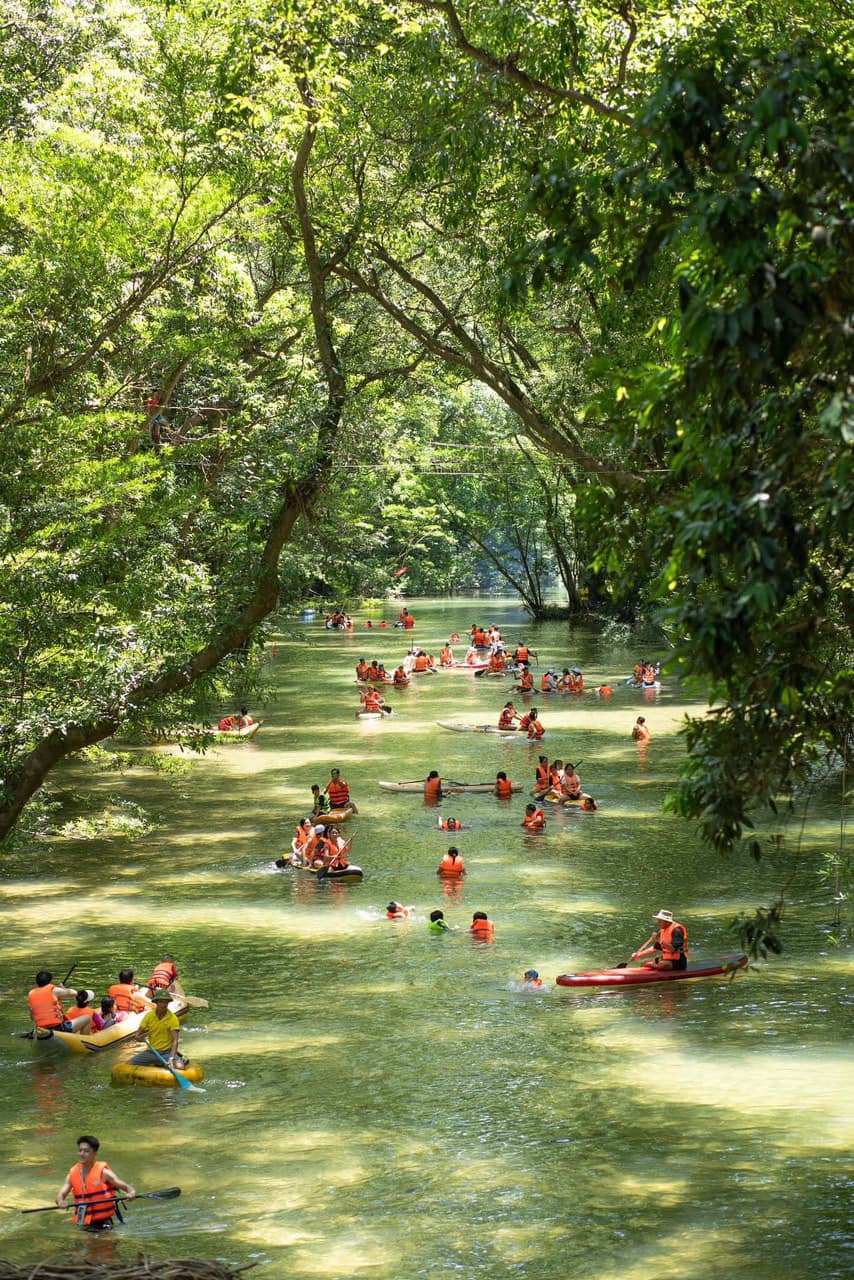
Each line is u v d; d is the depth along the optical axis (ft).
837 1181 42.09
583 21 56.18
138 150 68.59
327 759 121.80
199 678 69.31
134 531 62.08
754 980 62.34
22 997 61.41
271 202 86.69
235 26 71.15
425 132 75.36
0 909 75.97
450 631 255.70
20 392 64.39
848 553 30.48
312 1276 36.06
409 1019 58.13
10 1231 39.63
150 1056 52.65
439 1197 41.55
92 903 77.15
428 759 120.78
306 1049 54.85
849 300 23.18
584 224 28.78
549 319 125.39
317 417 73.20
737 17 50.78
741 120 25.45
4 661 55.52
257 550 68.90
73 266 64.75
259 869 84.38
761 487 22.99
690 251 26.73
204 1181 43.04
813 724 28.81
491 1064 52.90
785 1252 37.35
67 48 72.64
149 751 92.58
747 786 26.84
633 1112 47.88
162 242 72.23
